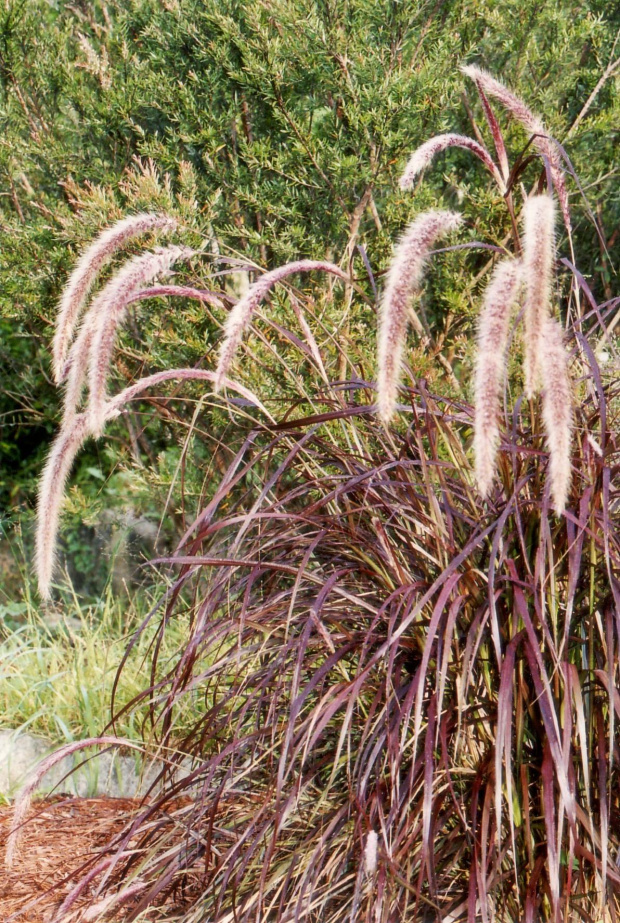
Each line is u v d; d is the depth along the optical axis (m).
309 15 4.57
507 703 2.17
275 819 2.32
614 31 5.34
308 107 4.89
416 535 2.78
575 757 2.46
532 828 2.48
